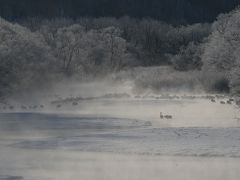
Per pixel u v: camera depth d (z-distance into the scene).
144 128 72.38
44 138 65.06
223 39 157.38
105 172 46.22
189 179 43.19
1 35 151.25
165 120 85.25
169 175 44.75
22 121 87.19
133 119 88.06
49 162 50.00
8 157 52.81
